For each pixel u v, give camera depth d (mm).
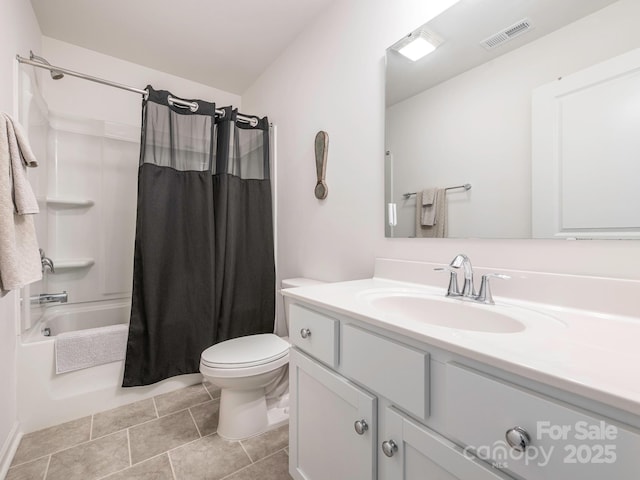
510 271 942
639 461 362
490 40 1021
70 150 2102
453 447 564
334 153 1651
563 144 855
